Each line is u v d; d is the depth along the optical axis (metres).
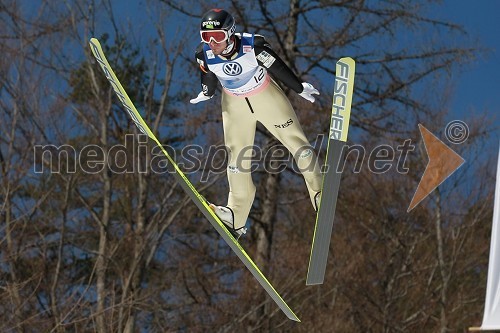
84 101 49.16
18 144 44.09
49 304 39.72
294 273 45.62
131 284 41.88
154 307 39.94
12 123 43.84
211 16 14.25
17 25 47.00
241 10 46.34
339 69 14.52
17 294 35.75
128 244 44.34
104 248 43.41
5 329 34.94
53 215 44.72
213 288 45.62
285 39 48.88
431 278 49.34
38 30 47.88
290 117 15.74
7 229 39.00
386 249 51.03
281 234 53.53
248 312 42.59
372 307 47.41
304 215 53.25
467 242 50.91
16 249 40.25
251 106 15.62
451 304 49.75
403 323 47.81
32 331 36.44
